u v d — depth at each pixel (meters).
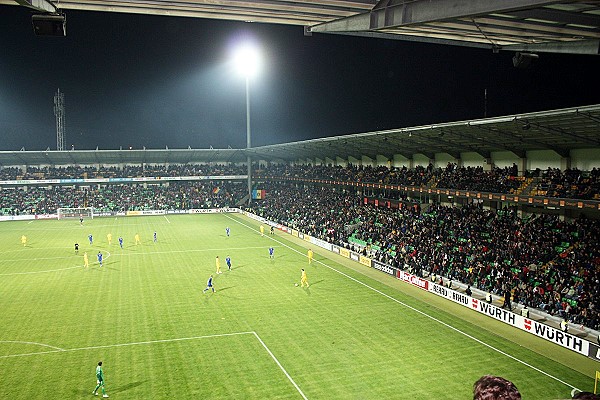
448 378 22.31
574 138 35.59
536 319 29.92
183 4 17.12
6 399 20.23
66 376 22.38
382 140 53.28
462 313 32.03
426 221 50.78
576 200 35.00
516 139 40.56
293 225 67.38
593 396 3.64
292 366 23.55
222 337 27.41
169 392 20.83
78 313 31.59
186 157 98.94
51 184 94.06
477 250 40.12
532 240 38.59
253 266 45.94
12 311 31.92
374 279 41.22
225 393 20.77
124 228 70.88
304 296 35.78
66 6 17.75
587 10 14.49
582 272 32.72
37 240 60.22
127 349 25.61
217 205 93.62
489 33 18.30
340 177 70.75
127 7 17.75
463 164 54.88
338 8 16.81
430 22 14.05
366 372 22.94
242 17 18.84
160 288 37.78
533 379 22.20
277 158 99.38
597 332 26.55
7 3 16.36
